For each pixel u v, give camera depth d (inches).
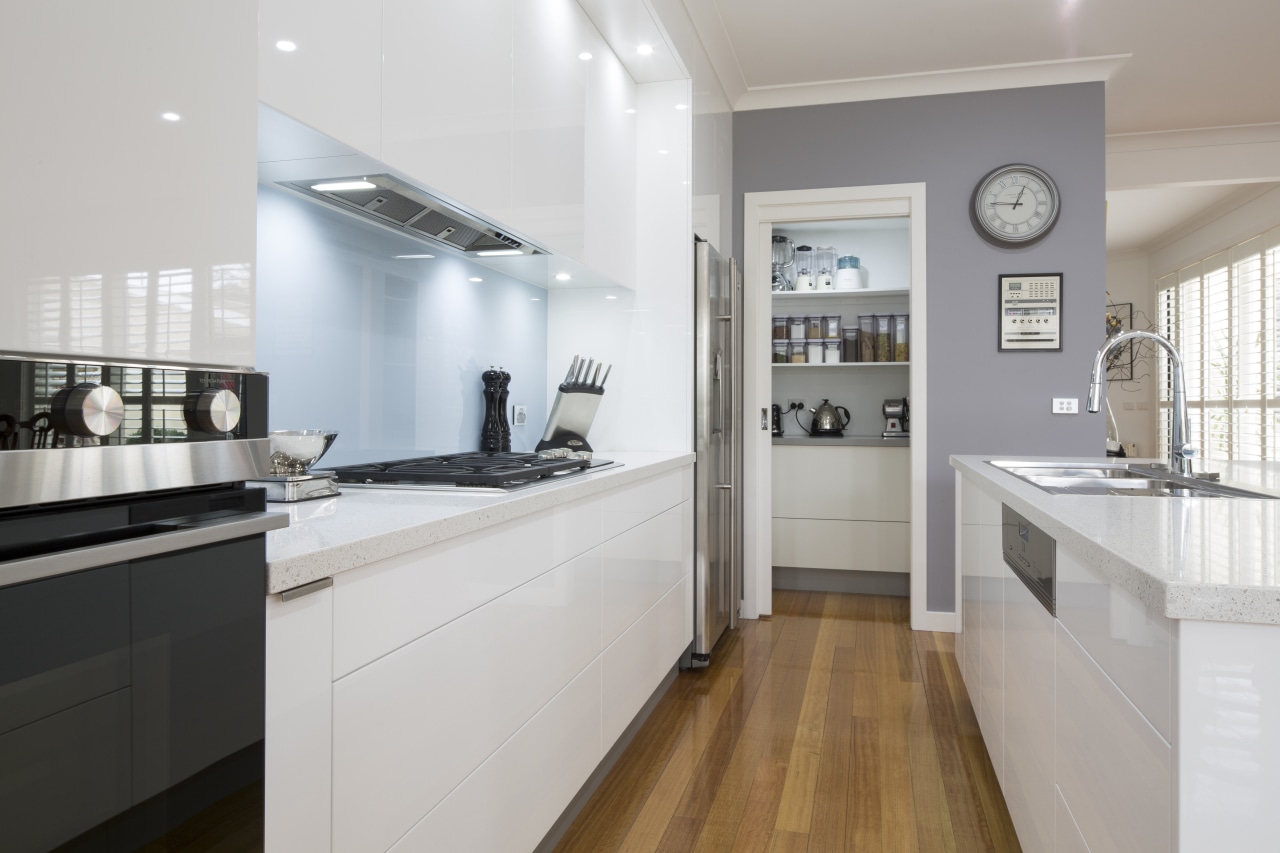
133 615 29.1
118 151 29.2
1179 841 33.3
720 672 125.1
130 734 28.9
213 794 32.4
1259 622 32.3
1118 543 42.1
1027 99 148.9
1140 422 339.0
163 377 30.8
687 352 121.6
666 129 123.0
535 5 84.8
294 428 68.8
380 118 58.4
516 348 111.5
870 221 203.9
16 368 25.4
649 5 97.2
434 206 70.3
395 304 82.6
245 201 35.4
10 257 25.3
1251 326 252.2
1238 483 72.4
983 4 126.8
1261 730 32.6
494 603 58.1
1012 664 72.4
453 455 90.9
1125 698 40.3
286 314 67.6
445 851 51.3
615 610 86.7
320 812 39.3
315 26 51.9
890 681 120.6
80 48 27.8
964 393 149.9
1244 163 184.5
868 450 179.9
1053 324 146.9
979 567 94.3
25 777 25.2
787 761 92.1
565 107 92.8
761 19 130.9
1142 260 342.6
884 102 154.2
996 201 148.2
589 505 78.4
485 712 56.7
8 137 25.3
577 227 96.7
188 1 32.5
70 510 27.5
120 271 29.2
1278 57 144.9
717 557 135.0
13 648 25.0
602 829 76.7
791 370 210.8
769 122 158.9
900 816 79.5
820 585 185.2
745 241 159.6
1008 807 74.9
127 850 28.7
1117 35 136.3
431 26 65.1
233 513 34.5
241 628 34.0
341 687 41.0
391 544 44.3
